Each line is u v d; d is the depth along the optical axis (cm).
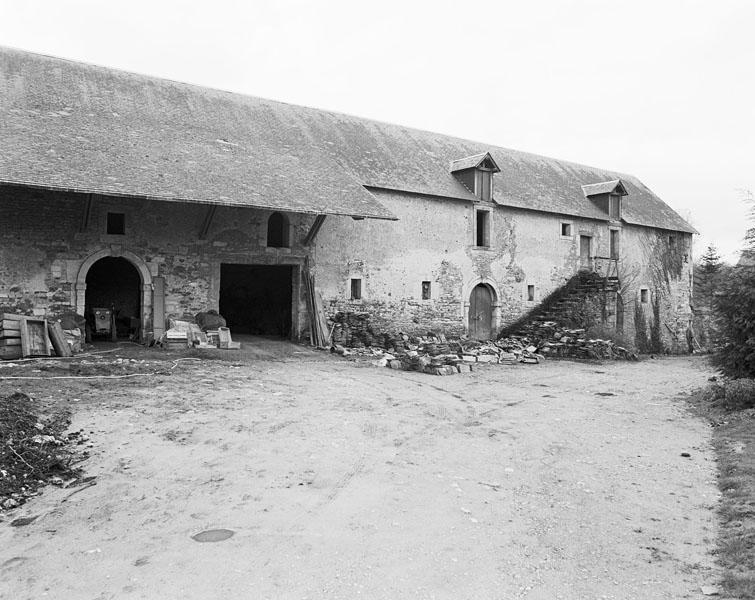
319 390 1091
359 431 827
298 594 409
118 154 1305
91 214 1341
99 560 457
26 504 560
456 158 2191
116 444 717
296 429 816
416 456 730
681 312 2756
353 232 1756
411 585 423
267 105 1916
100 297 1759
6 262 1254
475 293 2072
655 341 2625
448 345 1762
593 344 1922
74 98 1467
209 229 1491
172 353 1314
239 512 545
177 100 1692
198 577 431
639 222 2533
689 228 2775
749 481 628
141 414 841
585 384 1356
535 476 670
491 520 543
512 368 1595
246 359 1361
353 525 523
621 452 769
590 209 2392
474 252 2034
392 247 1839
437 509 565
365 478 641
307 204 1405
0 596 408
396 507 566
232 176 1409
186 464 663
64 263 1314
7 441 652
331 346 1586
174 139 1488
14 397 833
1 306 1245
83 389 953
